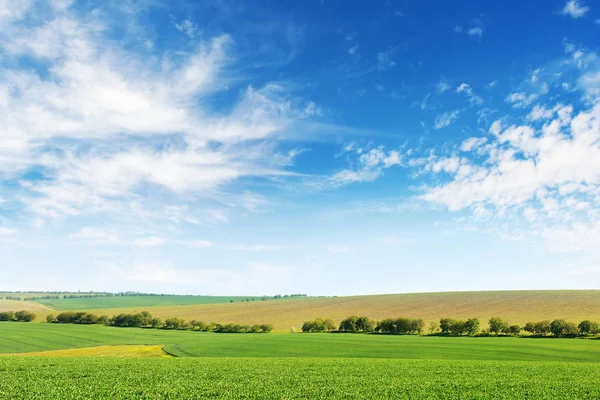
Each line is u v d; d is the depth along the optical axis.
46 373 31.34
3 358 42.44
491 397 23.95
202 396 23.45
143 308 167.88
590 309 100.56
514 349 55.91
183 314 142.25
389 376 31.59
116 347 64.12
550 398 23.70
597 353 52.44
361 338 71.06
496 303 120.62
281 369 35.00
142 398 22.72
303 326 95.75
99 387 25.64
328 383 28.03
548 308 106.06
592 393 24.98
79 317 116.12
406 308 125.75
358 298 161.25
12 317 120.88
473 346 59.12
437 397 23.78
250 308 151.38
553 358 48.91
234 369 34.72
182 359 42.97
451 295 147.00
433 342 64.38
